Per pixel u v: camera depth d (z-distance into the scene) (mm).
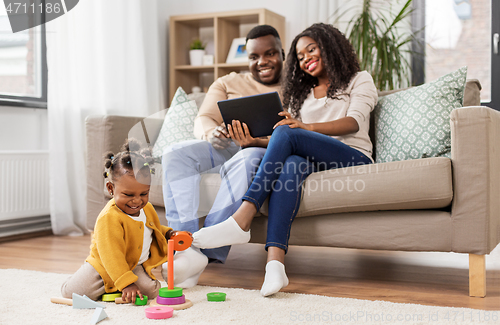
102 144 2051
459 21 3146
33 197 2801
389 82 2828
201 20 3502
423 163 1475
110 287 1339
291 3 3549
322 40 1938
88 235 2834
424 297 1419
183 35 3619
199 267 1498
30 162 2781
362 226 1574
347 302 1321
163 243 1439
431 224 1489
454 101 1797
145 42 3266
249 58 2178
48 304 1308
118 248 1300
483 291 1421
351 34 2934
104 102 3051
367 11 2998
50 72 2773
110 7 3088
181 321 1152
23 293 1424
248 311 1234
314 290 1500
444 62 3186
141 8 3230
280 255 1490
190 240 1429
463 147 1447
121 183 1291
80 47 2975
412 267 1865
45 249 2332
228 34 3529
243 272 1781
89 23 3008
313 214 1618
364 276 1704
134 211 1347
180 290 1300
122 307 1276
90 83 3016
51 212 2795
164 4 3684
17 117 2871
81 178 2902
